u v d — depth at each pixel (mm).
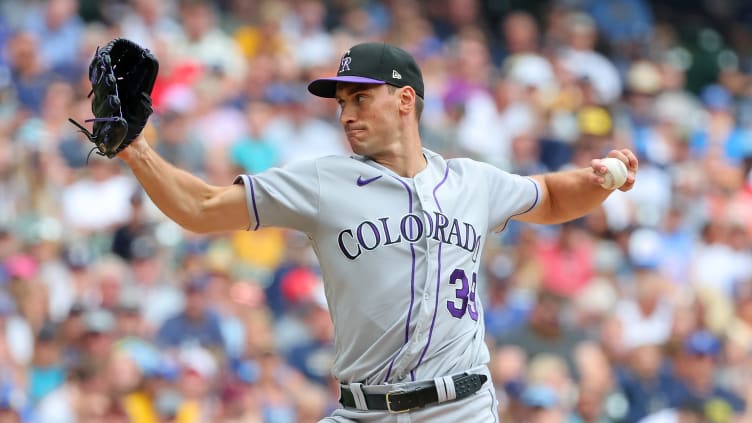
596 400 33531
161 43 43281
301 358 33688
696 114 54562
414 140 16500
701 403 35000
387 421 15914
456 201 16297
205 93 42000
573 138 47812
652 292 38594
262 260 37125
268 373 31578
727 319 39969
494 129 46688
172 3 47969
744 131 54000
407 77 16422
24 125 37812
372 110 16219
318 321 34219
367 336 15922
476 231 16359
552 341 34375
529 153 46031
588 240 41688
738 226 45125
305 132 43062
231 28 49094
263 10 49719
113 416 28703
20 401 29109
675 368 36219
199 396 29953
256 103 42938
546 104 48781
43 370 30078
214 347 32094
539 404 31266
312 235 16156
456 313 16031
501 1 59906
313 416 31766
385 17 54000
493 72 52344
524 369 33625
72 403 29234
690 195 47656
